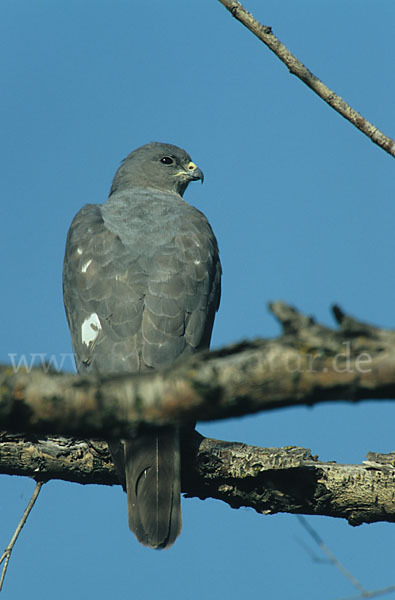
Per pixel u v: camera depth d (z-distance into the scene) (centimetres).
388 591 666
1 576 850
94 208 1245
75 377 428
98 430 434
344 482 895
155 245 1114
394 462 900
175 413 423
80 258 1112
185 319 1044
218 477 913
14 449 893
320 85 813
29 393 423
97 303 1045
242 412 421
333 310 402
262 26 824
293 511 915
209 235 1188
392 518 893
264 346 411
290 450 903
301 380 404
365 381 397
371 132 796
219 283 1179
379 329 402
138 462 877
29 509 891
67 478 920
